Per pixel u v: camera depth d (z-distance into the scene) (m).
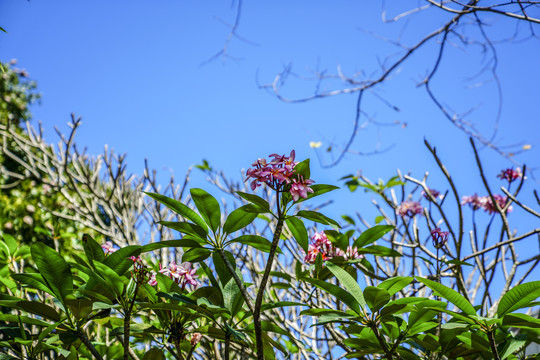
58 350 2.21
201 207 2.10
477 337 2.07
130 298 2.13
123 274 2.06
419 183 2.99
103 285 1.95
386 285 2.13
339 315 2.00
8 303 2.03
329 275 2.62
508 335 2.15
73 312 2.02
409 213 3.70
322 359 2.99
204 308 2.04
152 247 2.07
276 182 1.94
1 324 2.21
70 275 1.96
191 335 2.41
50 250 1.91
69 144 3.87
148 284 2.12
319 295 2.64
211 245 2.12
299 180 1.94
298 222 2.08
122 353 2.72
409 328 2.11
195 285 2.28
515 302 1.89
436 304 2.00
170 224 2.08
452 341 2.19
